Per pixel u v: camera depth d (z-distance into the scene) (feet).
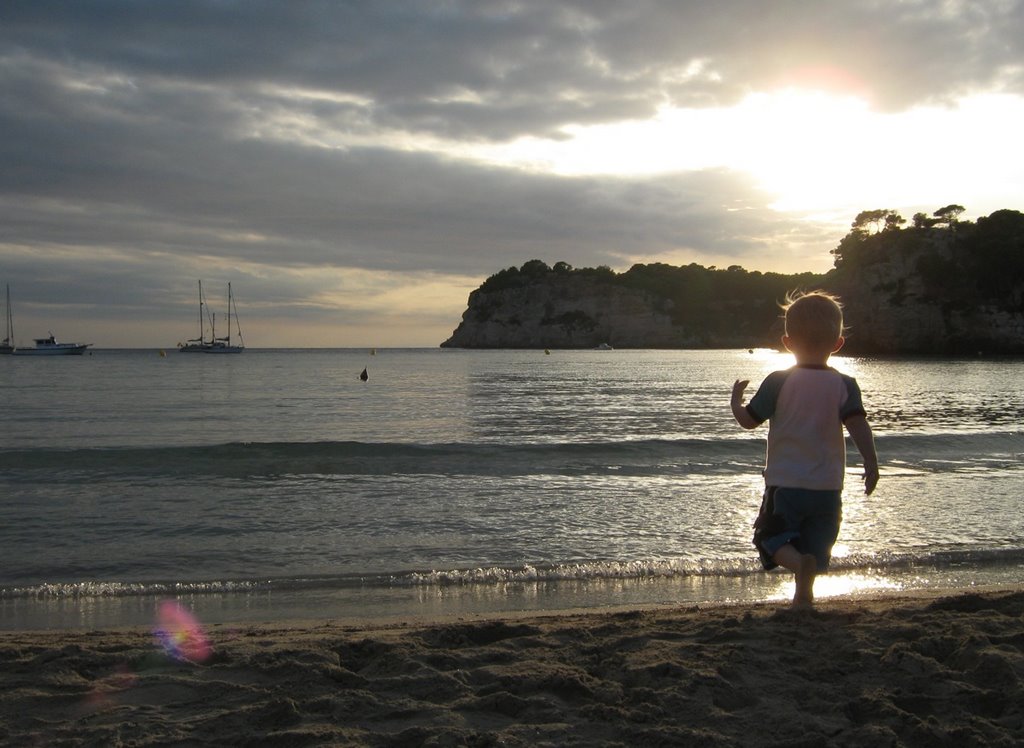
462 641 14.62
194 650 13.97
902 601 17.87
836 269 357.00
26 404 105.50
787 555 14.15
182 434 70.38
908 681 11.37
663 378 181.88
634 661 12.46
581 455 49.96
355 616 19.67
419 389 142.72
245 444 50.98
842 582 23.13
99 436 68.49
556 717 10.33
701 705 10.50
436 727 9.99
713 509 33.60
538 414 90.68
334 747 9.46
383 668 12.73
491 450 50.93
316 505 34.09
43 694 11.44
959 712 10.42
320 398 119.03
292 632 16.63
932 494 36.88
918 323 315.37
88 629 18.28
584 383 161.48
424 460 47.52
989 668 11.55
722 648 12.89
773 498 14.42
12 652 13.60
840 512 14.34
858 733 9.56
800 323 14.32
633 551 26.73
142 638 15.78
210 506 33.81
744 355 421.18
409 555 26.04
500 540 28.14
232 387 148.97
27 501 34.73
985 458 49.78
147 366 269.64
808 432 14.11
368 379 181.68
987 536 28.68
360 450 50.39
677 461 48.19
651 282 600.80
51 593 21.75
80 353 404.57
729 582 23.17
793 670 11.96
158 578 23.29
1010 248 311.68
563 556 26.04
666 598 21.45
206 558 25.58
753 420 14.46
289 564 24.91
